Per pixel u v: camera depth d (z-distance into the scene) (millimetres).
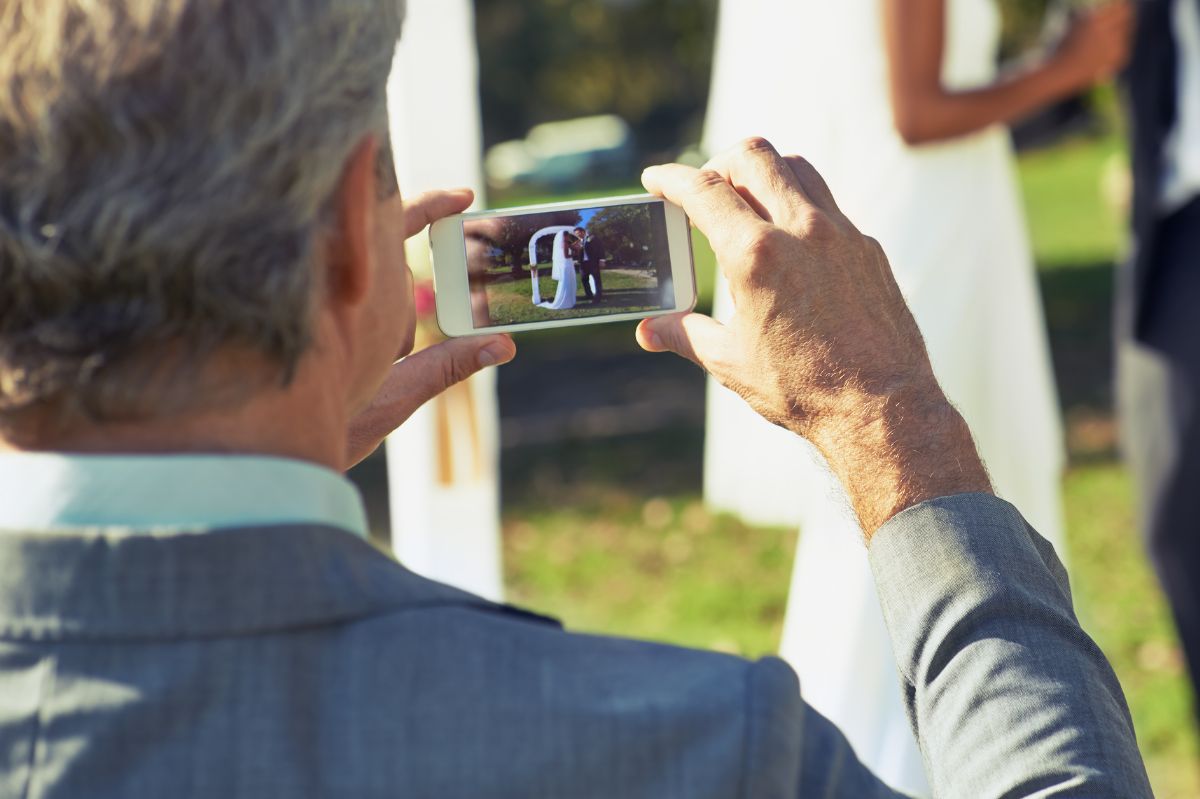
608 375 9344
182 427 745
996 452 2668
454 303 1263
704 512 5996
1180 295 2641
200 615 719
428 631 759
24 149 693
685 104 28750
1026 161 22766
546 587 5203
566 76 28094
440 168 2539
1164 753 3420
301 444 786
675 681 764
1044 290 10969
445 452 2658
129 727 705
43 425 741
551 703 741
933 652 890
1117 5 2607
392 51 796
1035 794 811
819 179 1090
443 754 727
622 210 1259
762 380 1033
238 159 699
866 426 985
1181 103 2615
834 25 2531
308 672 737
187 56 692
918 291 2531
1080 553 5055
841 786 784
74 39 687
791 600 2693
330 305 803
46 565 717
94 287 700
